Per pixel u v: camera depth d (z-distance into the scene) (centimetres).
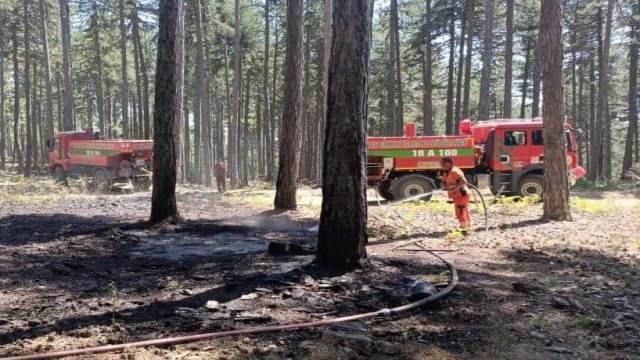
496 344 430
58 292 579
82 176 2408
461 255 830
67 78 2712
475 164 1725
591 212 1405
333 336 419
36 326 456
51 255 800
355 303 534
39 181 2408
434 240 979
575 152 1712
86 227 1105
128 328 450
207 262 749
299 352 396
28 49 3572
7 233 1017
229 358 383
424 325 473
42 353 386
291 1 1338
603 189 2258
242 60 4156
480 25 3353
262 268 697
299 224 1199
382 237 1019
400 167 1711
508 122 1739
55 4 3669
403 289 582
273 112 3909
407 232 1078
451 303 542
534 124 1705
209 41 3512
